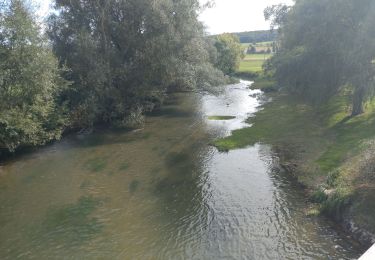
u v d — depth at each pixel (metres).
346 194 19.44
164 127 41.66
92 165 29.83
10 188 25.77
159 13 42.84
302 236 17.91
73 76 41.81
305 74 37.19
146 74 45.78
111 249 17.75
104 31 44.88
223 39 103.62
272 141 33.09
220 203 21.98
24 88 31.16
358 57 31.80
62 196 24.09
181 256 16.89
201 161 29.52
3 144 31.20
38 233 19.58
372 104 38.22
